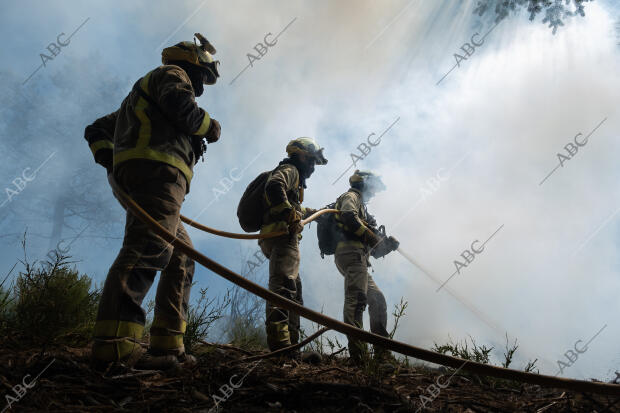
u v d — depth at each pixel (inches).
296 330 153.2
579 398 85.0
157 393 73.9
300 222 146.0
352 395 77.5
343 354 156.3
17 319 102.0
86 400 67.0
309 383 81.8
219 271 80.9
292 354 132.4
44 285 107.7
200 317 125.7
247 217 152.3
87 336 108.9
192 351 119.5
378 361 108.7
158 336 98.1
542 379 69.9
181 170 95.2
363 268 172.2
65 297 107.6
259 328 164.1
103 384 73.2
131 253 85.9
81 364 79.8
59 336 102.4
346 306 167.3
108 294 82.5
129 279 84.0
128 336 81.8
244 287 79.7
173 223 92.4
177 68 99.5
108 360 80.0
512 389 104.0
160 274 102.7
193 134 99.4
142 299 85.7
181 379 80.1
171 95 91.0
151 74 97.7
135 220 88.6
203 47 111.4
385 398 78.9
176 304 100.6
